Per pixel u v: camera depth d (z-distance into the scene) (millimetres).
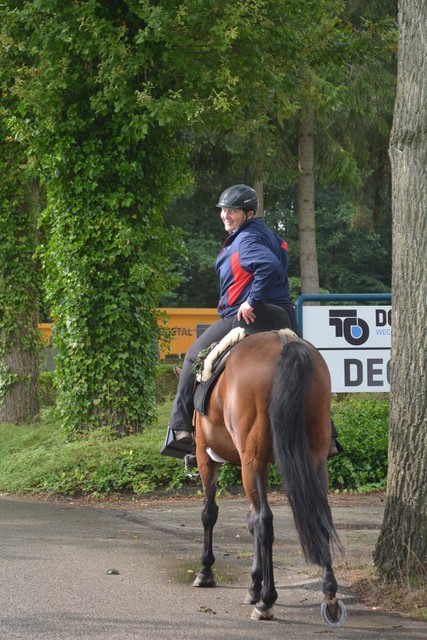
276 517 11953
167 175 16609
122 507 13359
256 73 16562
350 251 62312
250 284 8000
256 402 7035
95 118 15812
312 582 8258
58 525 11750
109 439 15602
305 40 17234
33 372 21500
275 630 6922
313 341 15547
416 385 8031
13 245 21109
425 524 7930
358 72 27359
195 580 8359
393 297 8289
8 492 15102
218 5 15031
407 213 8156
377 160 31156
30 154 16516
